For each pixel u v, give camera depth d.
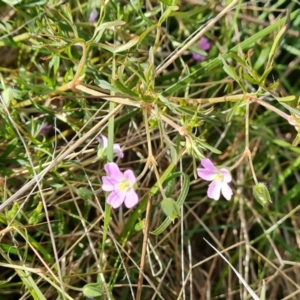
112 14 0.14
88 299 0.13
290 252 0.15
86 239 0.14
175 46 0.15
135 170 0.15
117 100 0.11
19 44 0.14
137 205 0.14
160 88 0.15
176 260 0.14
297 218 0.15
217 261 0.15
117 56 0.13
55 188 0.13
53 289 0.13
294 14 0.15
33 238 0.13
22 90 0.14
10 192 0.14
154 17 0.16
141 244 0.14
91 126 0.14
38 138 0.15
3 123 0.14
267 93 0.12
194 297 0.15
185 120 0.11
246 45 0.14
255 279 0.14
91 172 0.14
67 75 0.13
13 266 0.12
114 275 0.13
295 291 0.13
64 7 0.13
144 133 0.15
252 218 0.15
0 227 0.14
